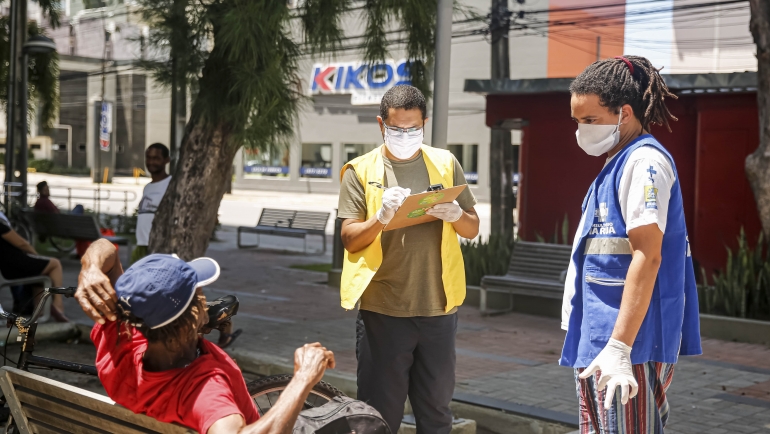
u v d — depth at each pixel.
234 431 2.21
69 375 6.31
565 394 5.94
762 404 5.79
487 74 37.69
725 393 6.11
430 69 8.48
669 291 2.70
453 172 3.87
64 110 64.12
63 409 2.82
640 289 2.56
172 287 2.32
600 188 2.77
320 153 45.38
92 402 2.62
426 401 3.83
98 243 2.85
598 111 2.78
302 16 7.52
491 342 8.09
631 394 2.50
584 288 2.76
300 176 46.19
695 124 12.34
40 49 15.99
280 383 3.65
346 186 3.78
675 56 31.78
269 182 47.41
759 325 8.20
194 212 8.14
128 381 2.50
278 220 18.11
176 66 7.90
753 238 11.54
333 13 7.41
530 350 7.69
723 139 11.76
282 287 11.84
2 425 4.11
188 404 2.31
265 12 6.71
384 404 3.78
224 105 7.48
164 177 8.37
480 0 29.55
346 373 6.36
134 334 2.55
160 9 7.63
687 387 6.30
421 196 3.40
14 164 16.39
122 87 58.78
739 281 8.84
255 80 6.78
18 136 16.31
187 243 8.17
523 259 9.86
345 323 8.88
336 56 7.88
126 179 56.47
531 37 34.81
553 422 5.16
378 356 3.76
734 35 30.59
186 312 2.37
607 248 2.71
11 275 7.75
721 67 30.98
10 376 2.97
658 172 2.63
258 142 6.93
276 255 16.55
